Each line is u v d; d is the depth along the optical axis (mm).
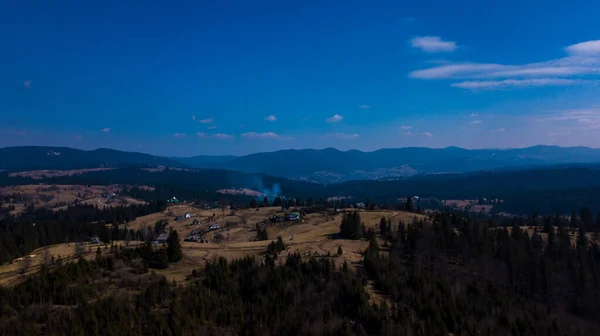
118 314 81500
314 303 92562
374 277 107875
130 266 107375
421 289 100625
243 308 91125
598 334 101250
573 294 119500
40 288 89062
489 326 92375
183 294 92250
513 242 138250
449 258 133750
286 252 128375
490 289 110625
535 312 104750
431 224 163250
